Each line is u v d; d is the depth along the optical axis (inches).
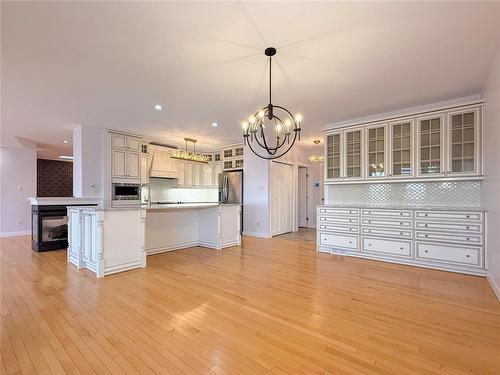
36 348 74.0
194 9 78.9
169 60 109.0
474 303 103.7
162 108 168.6
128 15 81.4
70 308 99.0
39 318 91.3
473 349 73.7
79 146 209.0
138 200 238.2
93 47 99.2
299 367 66.2
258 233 266.4
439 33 90.4
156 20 83.8
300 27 87.5
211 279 132.6
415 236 154.4
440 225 146.4
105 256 138.2
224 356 70.6
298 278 134.1
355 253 177.9
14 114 179.6
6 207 267.9
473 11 79.2
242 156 286.8
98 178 216.7
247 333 82.0
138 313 95.2
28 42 95.6
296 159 307.7
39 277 135.5
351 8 78.4
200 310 97.7
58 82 129.2
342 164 188.2
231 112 176.2
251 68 116.0
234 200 283.0
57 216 203.5
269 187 261.6
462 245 140.2
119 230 144.1
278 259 172.6
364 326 86.2
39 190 362.3
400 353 71.9
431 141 154.4
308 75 122.7
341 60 109.0
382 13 80.6
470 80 127.8
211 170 325.7
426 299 107.6
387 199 181.3
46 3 75.7
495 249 115.3
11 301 105.3
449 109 147.6
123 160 229.0
